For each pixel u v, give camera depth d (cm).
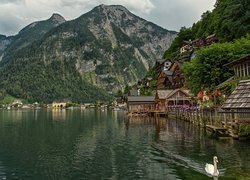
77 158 3797
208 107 5800
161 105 11594
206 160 3275
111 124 8531
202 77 7606
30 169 3341
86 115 14825
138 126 7475
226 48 7550
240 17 10262
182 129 6119
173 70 14438
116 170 3150
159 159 3491
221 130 4491
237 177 2591
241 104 3900
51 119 11944
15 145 4897
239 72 6322
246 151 3550
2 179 3002
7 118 13138
